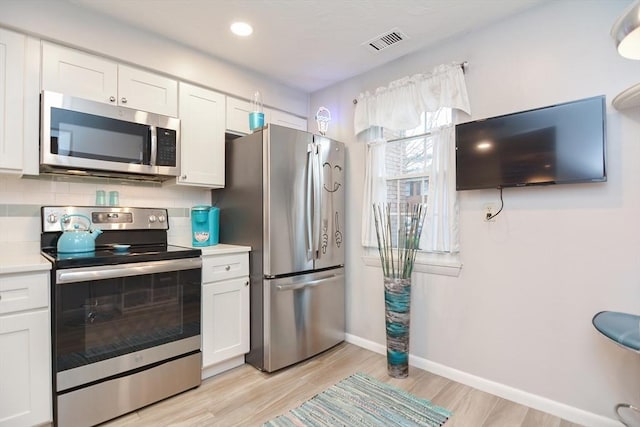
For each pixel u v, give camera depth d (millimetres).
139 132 2191
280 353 2434
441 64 2395
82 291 1721
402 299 2336
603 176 1691
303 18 2113
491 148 2061
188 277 2143
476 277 2223
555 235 1914
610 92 1742
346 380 2311
